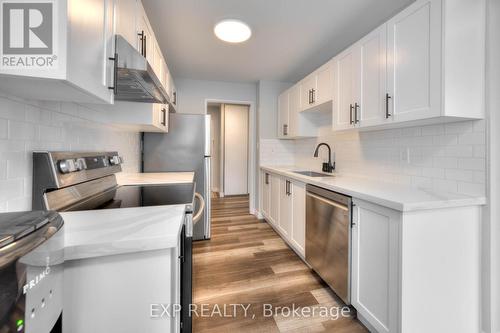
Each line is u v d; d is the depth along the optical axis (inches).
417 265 45.3
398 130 70.3
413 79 52.2
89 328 25.3
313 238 76.0
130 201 47.1
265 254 93.3
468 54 47.7
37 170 35.3
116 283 25.7
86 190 46.7
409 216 44.6
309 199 78.7
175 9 71.1
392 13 72.7
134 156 96.3
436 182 58.9
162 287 26.8
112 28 37.4
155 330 26.9
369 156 82.6
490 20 48.1
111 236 25.7
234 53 102.8
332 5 68.7
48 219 20.5
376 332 52.8
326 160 111.3
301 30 82.8
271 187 123.9
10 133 31.1
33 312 16.7
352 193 57.7
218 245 102.3
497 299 49.1
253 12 72.3
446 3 45.6
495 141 48.2
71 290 24.6
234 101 146.4
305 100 107.9
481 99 49.0
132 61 37.8
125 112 64.9
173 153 106.7
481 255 49.8
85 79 28.1
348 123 74.7
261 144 142.4
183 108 138.6
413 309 45.2
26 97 33.6
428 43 48.8
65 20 23.0
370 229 52.7
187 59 109.3
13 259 14.9
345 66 76.3
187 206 44.8
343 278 60.8
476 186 50.4
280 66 117.7
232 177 222.7
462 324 48.7
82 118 52.1
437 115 47.2
